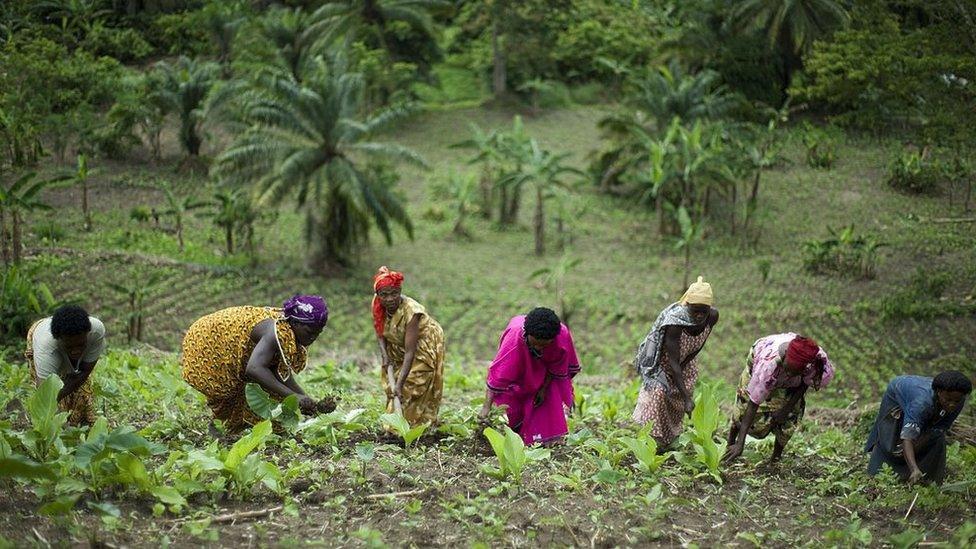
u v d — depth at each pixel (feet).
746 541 17.31
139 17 113.50
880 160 110.93
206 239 98.27
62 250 83.15
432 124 152.46
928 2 58.08
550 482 19.62
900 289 81.41
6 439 17.88
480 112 158.10
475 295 90.94
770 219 105.81
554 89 163.32
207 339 21.57
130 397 28.02
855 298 83.61
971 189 97.71
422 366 24.13
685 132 101.55
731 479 22.18
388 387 24.44
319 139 92.22
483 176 121.70
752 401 22.91
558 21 164.35
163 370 34.30
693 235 90.53
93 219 95.14
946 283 80.28
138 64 111.86
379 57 144.36
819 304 82.74
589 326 83.25
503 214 118.62
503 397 24.30
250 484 17.47
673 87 116.98
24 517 14.96
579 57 164.45
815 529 18.57
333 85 91.66
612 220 119.24
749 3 121.29
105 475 16.58
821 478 22.45
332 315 82.53
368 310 85.10
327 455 21.06
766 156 103.91
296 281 90.33
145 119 111.75
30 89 90.74
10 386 27.63
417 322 24.12
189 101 109.19
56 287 74.69
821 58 66.95
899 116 105.70
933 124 59.52
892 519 19.53
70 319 19.72
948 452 28.94
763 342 23.15
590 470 20.97
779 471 23.79
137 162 113.39
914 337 72.74
